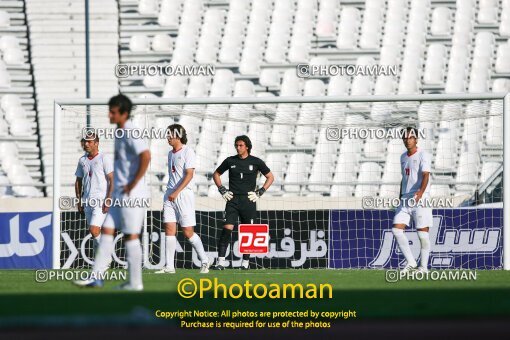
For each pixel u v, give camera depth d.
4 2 92.00
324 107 83.19
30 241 60.31
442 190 75.56
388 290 37.41
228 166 52.75
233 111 81.38
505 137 56.12
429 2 94.19
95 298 33.31
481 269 56.75
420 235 47.56
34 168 79.44
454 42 91.19
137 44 90.56
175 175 49.94
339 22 93.25
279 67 89.62
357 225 59.06
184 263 59.56
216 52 90.56
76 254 60.03
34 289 38.12
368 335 21.84
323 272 52.50
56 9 91.06
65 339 21.08
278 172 77.69
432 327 23.06
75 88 87.38
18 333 22.08
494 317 25.61
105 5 91.44
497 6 93.69
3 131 82.69
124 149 33.03
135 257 34.72
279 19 93.81
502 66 89.31
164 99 57.75
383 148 77.50
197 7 94.44
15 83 87.81
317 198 65.44
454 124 81.81
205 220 59.62
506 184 55.78
